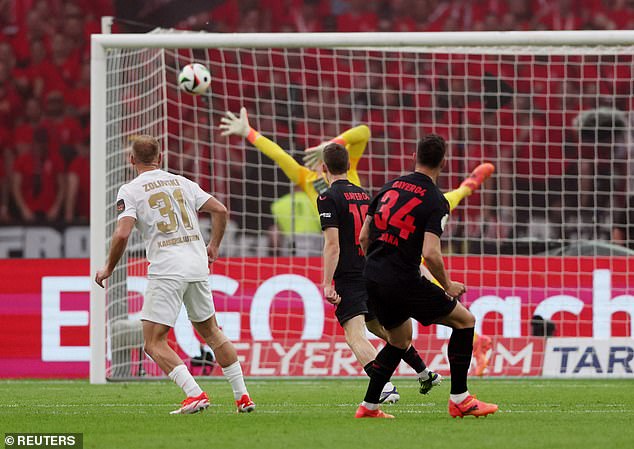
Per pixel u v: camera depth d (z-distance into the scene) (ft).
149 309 75.51
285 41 119.55
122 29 194.18
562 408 84.84
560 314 129.49
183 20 197.67
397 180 70.18
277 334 128.57
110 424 69.46
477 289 129.90
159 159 78.84
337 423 68.90
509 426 66.90
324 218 79.66
